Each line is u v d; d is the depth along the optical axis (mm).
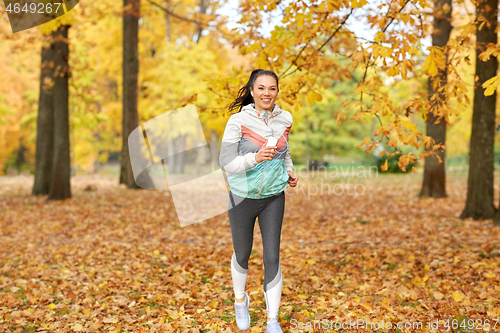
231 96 4691
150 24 22156
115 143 34938
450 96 3785
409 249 5512
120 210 10008
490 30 6602
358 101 3736
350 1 3533
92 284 4340
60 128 11625
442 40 9555
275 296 2738
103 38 19516
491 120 7359
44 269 5012
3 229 7707
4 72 22344
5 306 3719
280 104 4602
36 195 12648
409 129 3340
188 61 20141
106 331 3135
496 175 18438
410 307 3408
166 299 3859
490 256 4891
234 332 3041
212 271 4789
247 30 4801
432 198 10883
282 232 7316
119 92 22531
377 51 3225
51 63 11219
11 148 32688
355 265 4875
